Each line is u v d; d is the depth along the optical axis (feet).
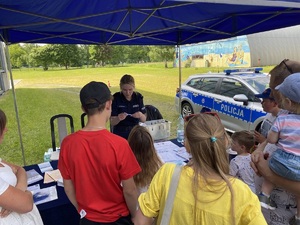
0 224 3.57
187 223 2.96
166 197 3.15
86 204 4.40
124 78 10.23
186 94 22.06
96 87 4.27
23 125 24.97
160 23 11.66
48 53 134.00
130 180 4.37
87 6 8.27
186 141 3.25
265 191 4.52
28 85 62.23
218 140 3.02
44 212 5.57
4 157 16.17
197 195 2.94
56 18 8.93
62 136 9.99
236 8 9.34
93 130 4.25
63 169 4.40
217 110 18.31
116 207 4.50
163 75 75.66
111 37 13.97
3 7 7.31
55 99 40.98
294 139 4.01
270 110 5.79
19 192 3.66
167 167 3.39
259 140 6.35
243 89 16.46
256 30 11.23
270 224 4.59
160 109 30.25
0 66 45.62
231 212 2.79
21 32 11.91
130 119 10.25
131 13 10.05
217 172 2.99
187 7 9.34
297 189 4.02
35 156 16.29
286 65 4.82
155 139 10.36
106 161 4.11
